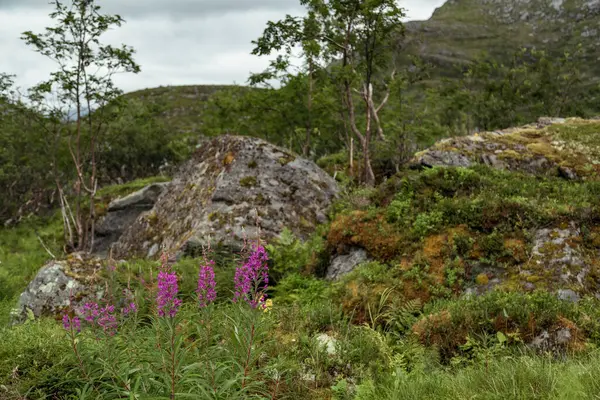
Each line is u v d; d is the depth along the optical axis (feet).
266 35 70.95
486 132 53.42
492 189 35.76
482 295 25.93
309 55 75.10
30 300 34.91
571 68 154.92
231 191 48.70
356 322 27.17
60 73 67.26
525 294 24.35
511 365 17.13
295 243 40.60
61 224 101.60
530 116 156.15
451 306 24.36
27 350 18.80
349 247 35.53
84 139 88.38
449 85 120.37
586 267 27.45
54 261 36.94
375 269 30.68
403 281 29.19
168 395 14.25
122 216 90.02
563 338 20.67
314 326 24.94
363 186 65.77
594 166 44.52
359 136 73.41
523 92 150.30
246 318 15.87
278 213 47.62
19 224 115.24
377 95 94.94
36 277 35.91
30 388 16.03
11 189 125.18
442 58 509.76
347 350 21.21
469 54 555.69
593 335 20.76
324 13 68.49
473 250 29.81
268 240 43.62
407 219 34.19
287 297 32.24
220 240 43.11
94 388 15.88
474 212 32.09
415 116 89.71
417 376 18.34
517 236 29.71
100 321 16.26
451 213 33.01
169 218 54.85
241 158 51.96
